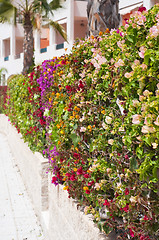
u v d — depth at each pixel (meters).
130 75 1.88
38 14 14.05
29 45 13.66
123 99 2.27
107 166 2.46
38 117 5.89
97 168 2.58
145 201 1.92
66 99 3.76
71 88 3.42
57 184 3.96
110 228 2.48
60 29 15.80
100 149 2.57
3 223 5.09
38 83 5.63
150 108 1.72
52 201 4.24
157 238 2.01
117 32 2.38
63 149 3.56
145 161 1.82
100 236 2.55
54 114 4.35
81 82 2.97
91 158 2.89
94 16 4.16
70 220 3.35
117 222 2.46
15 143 10.05
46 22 16.52
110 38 2.55
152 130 1.70
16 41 32.66
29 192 6.45
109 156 2.54
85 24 25.47
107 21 4.12
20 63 29.38
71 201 3.34
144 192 1.95
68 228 3.41
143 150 1.89
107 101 2.61
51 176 4.33
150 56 1.74
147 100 1.78
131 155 2.13
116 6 4.18
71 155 3.42
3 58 32.88
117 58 2.13
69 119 3.38
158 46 1.77
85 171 3.02
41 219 4.94
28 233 4.70
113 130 2.23
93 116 2.76
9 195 6.51
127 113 2.09
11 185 7.25
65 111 3.70
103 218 2.57
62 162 3.68
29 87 6.48
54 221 4.08
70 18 22.50
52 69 4.59
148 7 12.68
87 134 2.88
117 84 2.09
